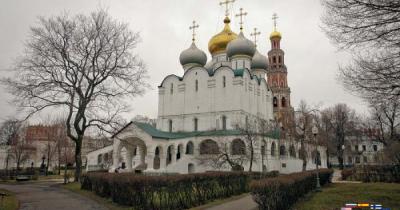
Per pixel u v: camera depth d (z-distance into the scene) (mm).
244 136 47125
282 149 58625
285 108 79438
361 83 16625
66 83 34156
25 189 30000
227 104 55438
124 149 61375
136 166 53500
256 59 71375
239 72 57188
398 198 22047
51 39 33594
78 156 35188
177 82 61031
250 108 57906
